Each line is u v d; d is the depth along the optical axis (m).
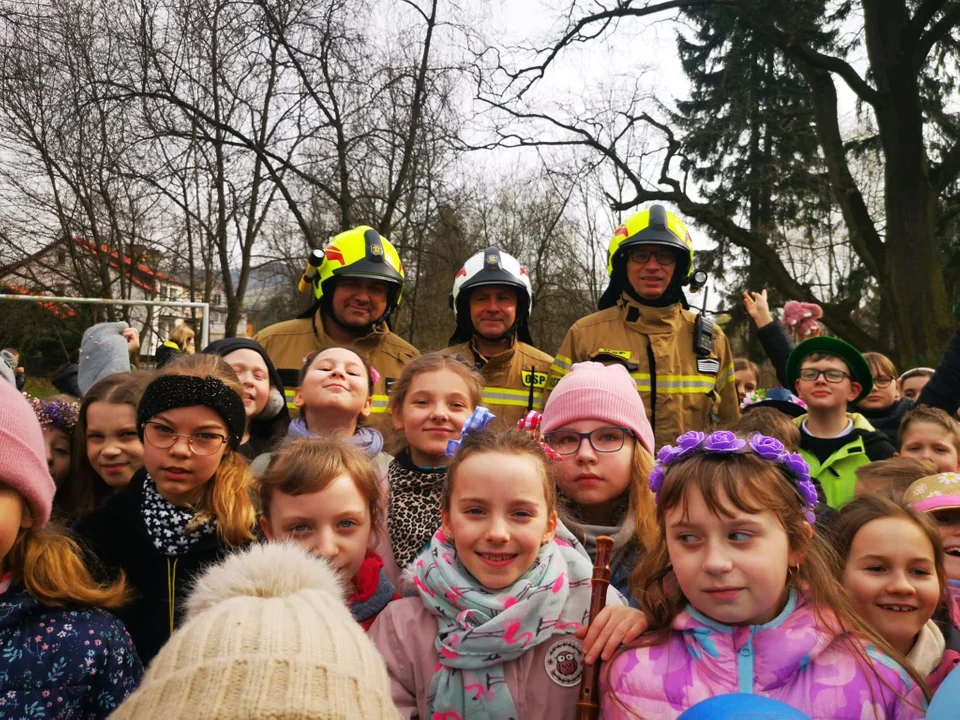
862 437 4.36
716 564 2.01
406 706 2.24
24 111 15.41
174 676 1.28
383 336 5.13
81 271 18.31
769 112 17.39
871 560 2.40
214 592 1.56
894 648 2.34
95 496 3.40
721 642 2.05
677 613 2.15
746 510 2.02
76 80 14.20
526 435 2.48
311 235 16.12
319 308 5.27
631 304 5.03
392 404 3.49
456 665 2.19
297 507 2.56
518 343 5.24
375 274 4.95
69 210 18.09
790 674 2.01
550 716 2.17
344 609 1.54
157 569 2.67
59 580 2.09
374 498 2.71
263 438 4.12
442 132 15.33
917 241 15.30
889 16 15.68
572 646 2.25
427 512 3.09
